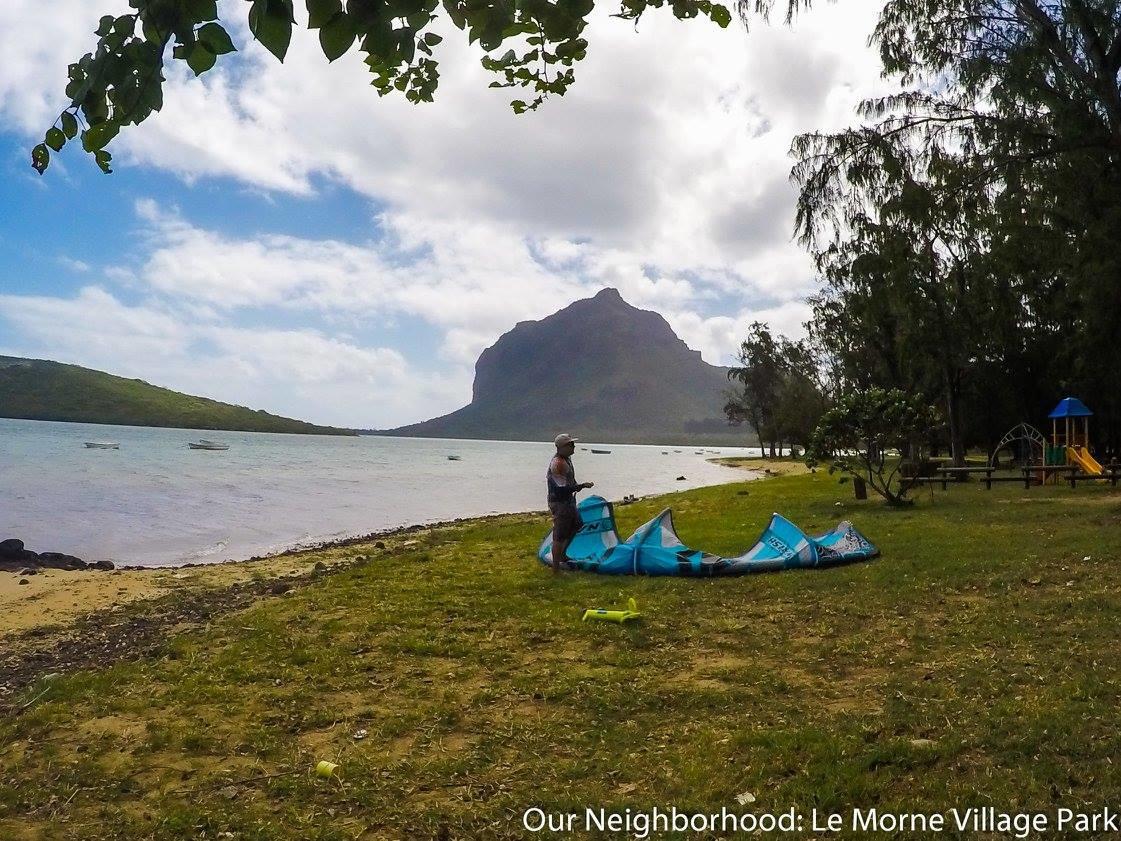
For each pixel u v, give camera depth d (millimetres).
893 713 5113
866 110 15398
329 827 4020
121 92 2100
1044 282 22719
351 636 7746
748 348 87562
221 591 12102
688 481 48156
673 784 4320
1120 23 13203
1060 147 14078
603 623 7902
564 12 2234
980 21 14289
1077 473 23859
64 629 9883
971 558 10523
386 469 67188
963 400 39844
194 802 4367
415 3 1936
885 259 16172
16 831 4082
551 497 10617
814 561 10406
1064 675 5707
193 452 81938
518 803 4199
